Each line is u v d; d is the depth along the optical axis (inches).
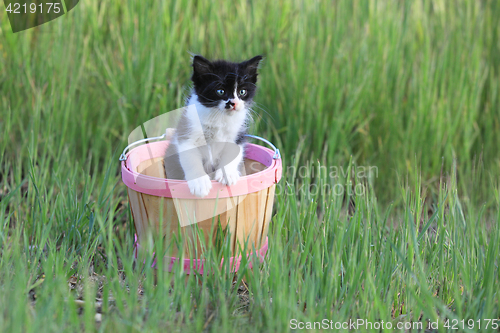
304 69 174.1
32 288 102.7
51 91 160.4
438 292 110.0
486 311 89.8
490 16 191.6
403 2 194.2
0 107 170.2
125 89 169.3
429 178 173.0
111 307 99.0
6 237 120.1
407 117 176.7
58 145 161.0
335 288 97.0
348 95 169.9
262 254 118.2
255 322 94.3
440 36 188.2
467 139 172.6
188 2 181.2
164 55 173.9
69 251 120.7
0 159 153.3
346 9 186.2
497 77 188.5
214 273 102.3
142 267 109.1
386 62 178.4
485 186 166.9
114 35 179.8
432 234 125.0
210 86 117.5
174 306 94.0
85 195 126.9
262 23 185.6
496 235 104.0
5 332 80.2
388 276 102.9
